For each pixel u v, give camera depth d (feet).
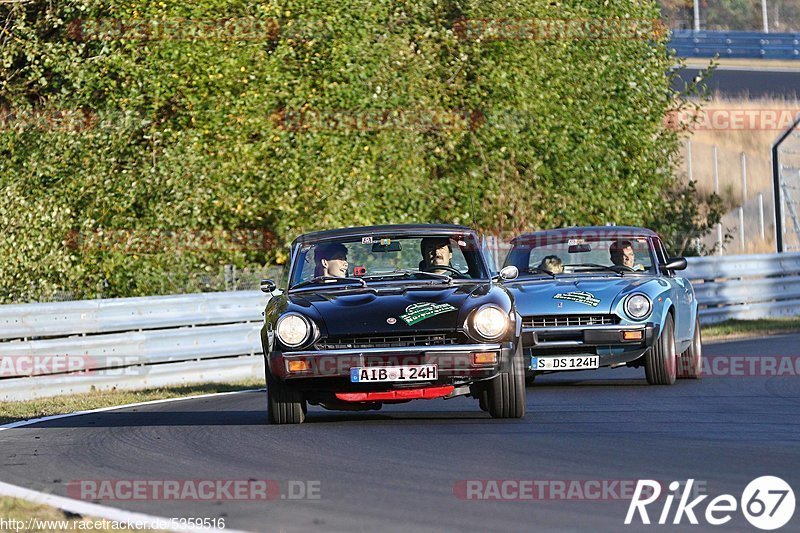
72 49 231.30
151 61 228.84
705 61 482.69
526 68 260.62
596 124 267.39
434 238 117.19
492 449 91.45
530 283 144.87
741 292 252.01
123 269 222.69
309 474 83.05
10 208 218.18
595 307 136.56
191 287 224.94
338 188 233.14
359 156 236.63
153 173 222.89
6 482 84.74
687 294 150.41
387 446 94.48
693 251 291.38
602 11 271.90
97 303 163.02
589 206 266.98
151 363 168.86
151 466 89.51
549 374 162.91
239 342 181.06
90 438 107.96
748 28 538.06
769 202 400.26
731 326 237.04
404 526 65.82
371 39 242.17
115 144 225.35
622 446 91.86
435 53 257.75
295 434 103.24
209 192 226.38
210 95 231.09
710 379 147.74
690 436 96.73
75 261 221.87
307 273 115.75
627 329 135.44
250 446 97.40
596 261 151.84
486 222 259.19
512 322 105.81
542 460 85.97
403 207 241.35
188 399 146.82
